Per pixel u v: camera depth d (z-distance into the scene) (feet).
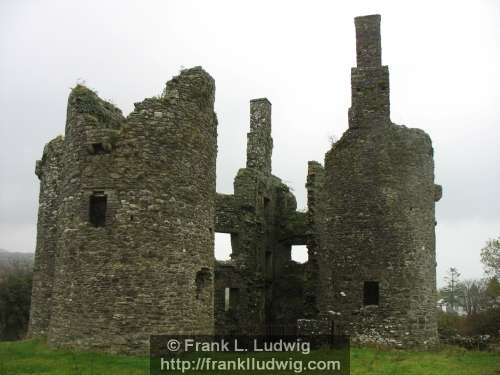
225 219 88.74
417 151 67.46
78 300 47.14
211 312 53.57
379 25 70.54
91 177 48.91
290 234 101.30
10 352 48.21
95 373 39.19
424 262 65.72
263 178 95.50
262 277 92.32
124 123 49.47
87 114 50.75
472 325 97.19
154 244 47.70
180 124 51.16
